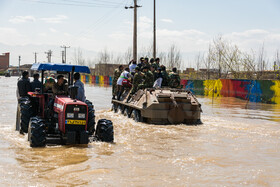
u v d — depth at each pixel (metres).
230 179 5.71
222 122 12.77
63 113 8.27
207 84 27.16
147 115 12.34
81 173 5.92
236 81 23.34
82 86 9.66
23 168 6.19
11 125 11.52
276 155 7.51
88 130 9.29
